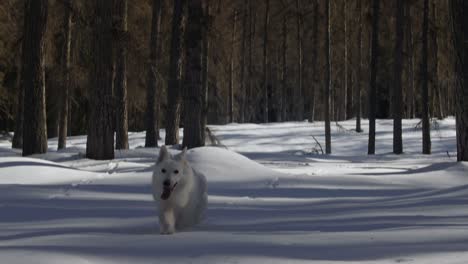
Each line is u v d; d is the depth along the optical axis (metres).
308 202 10.42
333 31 41.38
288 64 52.78
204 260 5.33
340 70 47.28
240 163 14.46
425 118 27.05
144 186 12.41
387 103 59.41
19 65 29.75
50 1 24.23
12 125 45.47
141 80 27.39
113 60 19.06
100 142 18.91
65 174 14.00
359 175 14.41
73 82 27.25
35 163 14.45
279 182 13.08
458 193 10.43
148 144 26.16
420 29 40.78
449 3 15.68
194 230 7.32
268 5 45.06
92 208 9.52
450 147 31.06
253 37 48.31
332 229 7.13
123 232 7.18
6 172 13.57
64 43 25.58
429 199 10.08
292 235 6.59
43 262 5.09
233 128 38.38
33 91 20.23
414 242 6.00
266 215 8.67
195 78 19.45
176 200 7.18
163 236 6.71
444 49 33.59
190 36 19.36
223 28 37.16
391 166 19.69
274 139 34.06
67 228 7.54
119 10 22.00
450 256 5.30
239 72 49.34
